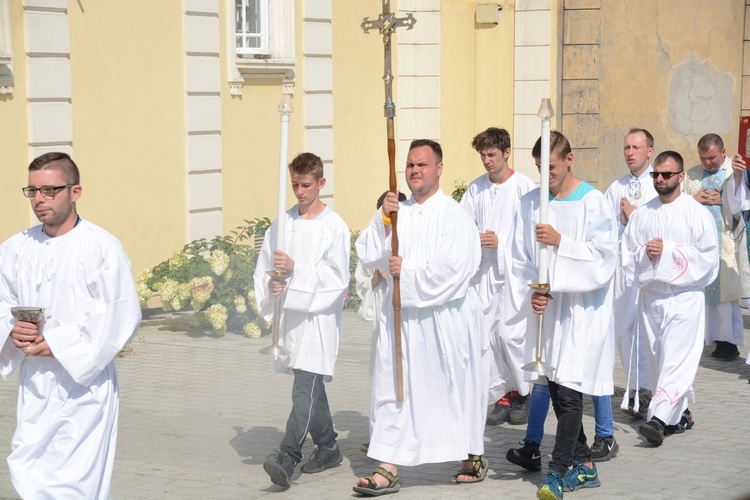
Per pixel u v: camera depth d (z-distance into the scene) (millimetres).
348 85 14492
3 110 10508
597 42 15258
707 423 7730
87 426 4855
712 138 9969
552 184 6227
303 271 6285
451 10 15359
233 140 12922
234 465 6555
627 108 15352
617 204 8938
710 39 15070
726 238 9883
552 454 5973
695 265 7348
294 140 13766
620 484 6234
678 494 6039
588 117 15359
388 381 6066
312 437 6488
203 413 7762
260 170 13273
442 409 6090
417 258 6074
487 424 7672
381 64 14945
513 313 6395
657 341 7504
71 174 4926
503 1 15359
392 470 6043
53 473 4801
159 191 12094
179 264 11305
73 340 4777
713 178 10016
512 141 15516
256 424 7480
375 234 6246
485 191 8062
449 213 6109
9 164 10602
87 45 11273
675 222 7520
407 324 6070
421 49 15273
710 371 9516
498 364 7699
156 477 6293
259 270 6555
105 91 11477
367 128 14797
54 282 4875
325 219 6453
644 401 8008
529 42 15297
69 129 11094
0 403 7969
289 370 6477
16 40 10602
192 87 12344
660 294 7449
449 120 15500
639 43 15234
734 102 15086
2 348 4891
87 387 4867
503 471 6512
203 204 12531
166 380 8805
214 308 10672
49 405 4863
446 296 5980
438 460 6062
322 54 14023
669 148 15320
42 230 5043
